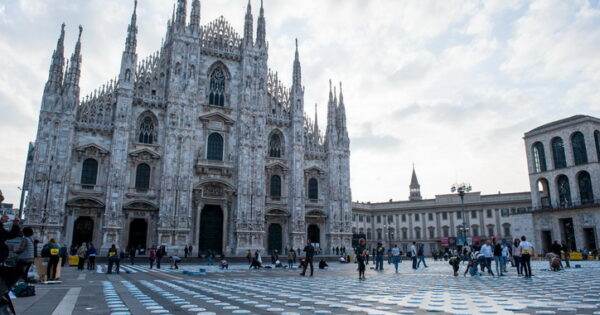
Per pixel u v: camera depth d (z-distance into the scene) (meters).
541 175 82.56
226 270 39.06
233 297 16.53
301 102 72.69
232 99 69.12
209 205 64.62
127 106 60.03
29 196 53.16
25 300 15.52
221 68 69.94
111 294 17.73
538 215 80.75
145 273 33.97
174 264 41.56
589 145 75.31
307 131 74.62
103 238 55.56
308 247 30.31
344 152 75.19
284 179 70.56
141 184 60.50
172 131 62.25
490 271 29.61
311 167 72.62
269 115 71.94
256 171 67.00
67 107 56.75
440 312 12.12
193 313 12.30
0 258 9.10
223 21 71.69
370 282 24.36
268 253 67.31
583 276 27.36
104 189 57.69
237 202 64.75
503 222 104.31
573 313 11.57
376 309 12.85
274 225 68.94
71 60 58.19
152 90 64.31
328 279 27.14
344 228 72.19
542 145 83.56
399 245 117.00
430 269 39.88
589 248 73.50
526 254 26.92
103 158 58.53
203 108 66.38
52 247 24.16
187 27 67.00
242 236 63.91
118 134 58.84
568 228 77.50
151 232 59.53
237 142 67.56
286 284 23.12
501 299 15.06
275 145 72.19
